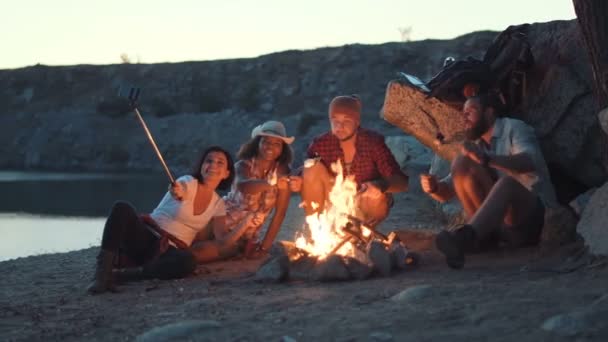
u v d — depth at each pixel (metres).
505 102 7.23
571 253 5.15
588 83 6.70
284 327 3.82
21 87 59.31
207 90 55.34
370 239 5.60
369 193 6.20
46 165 47.19
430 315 3.74
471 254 5.84
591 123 6.60
